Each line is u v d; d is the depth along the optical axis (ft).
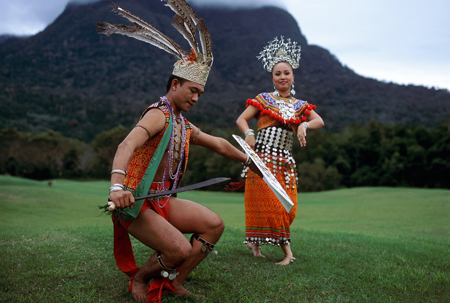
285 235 13.80
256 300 9.87
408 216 60.29
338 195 113.09
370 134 216.54
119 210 8.50
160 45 10.13
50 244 13.79
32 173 229.66
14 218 49.70
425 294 10.84
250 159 11.47
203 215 9.81
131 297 9.61
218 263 12.67
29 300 9.03
